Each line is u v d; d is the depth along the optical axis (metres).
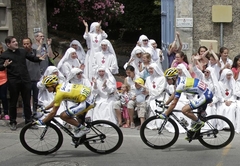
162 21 31.27
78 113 18.06
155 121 21.19
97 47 28.27
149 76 23.80
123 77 34.75
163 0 30.77
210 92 18.88
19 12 27.66
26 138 18.95
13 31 27.61
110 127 19.02
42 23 28.00
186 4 27.33
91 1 40.66
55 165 17.47
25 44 23.52
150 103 23.23
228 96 23.30
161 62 28.56
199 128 19.05
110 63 26.67
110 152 18.92
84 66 26.30
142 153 18.91
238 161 17.48
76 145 18.62
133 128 23.39
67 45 39.59
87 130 18.44
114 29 46.12
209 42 27.34
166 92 23.45
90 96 18.33
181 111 19.11
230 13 27.34
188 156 18.30
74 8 42.12
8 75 22.62
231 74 23.16
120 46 43.94
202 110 19.12
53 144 19.08
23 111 25.27
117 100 24.05
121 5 40.78
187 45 27.69
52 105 18.98
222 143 19.38
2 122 24.16
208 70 23.06
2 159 18.45
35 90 24.33
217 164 17.12
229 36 27.91
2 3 26.77
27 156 18.83
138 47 26.06
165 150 19.30
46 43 28.22
